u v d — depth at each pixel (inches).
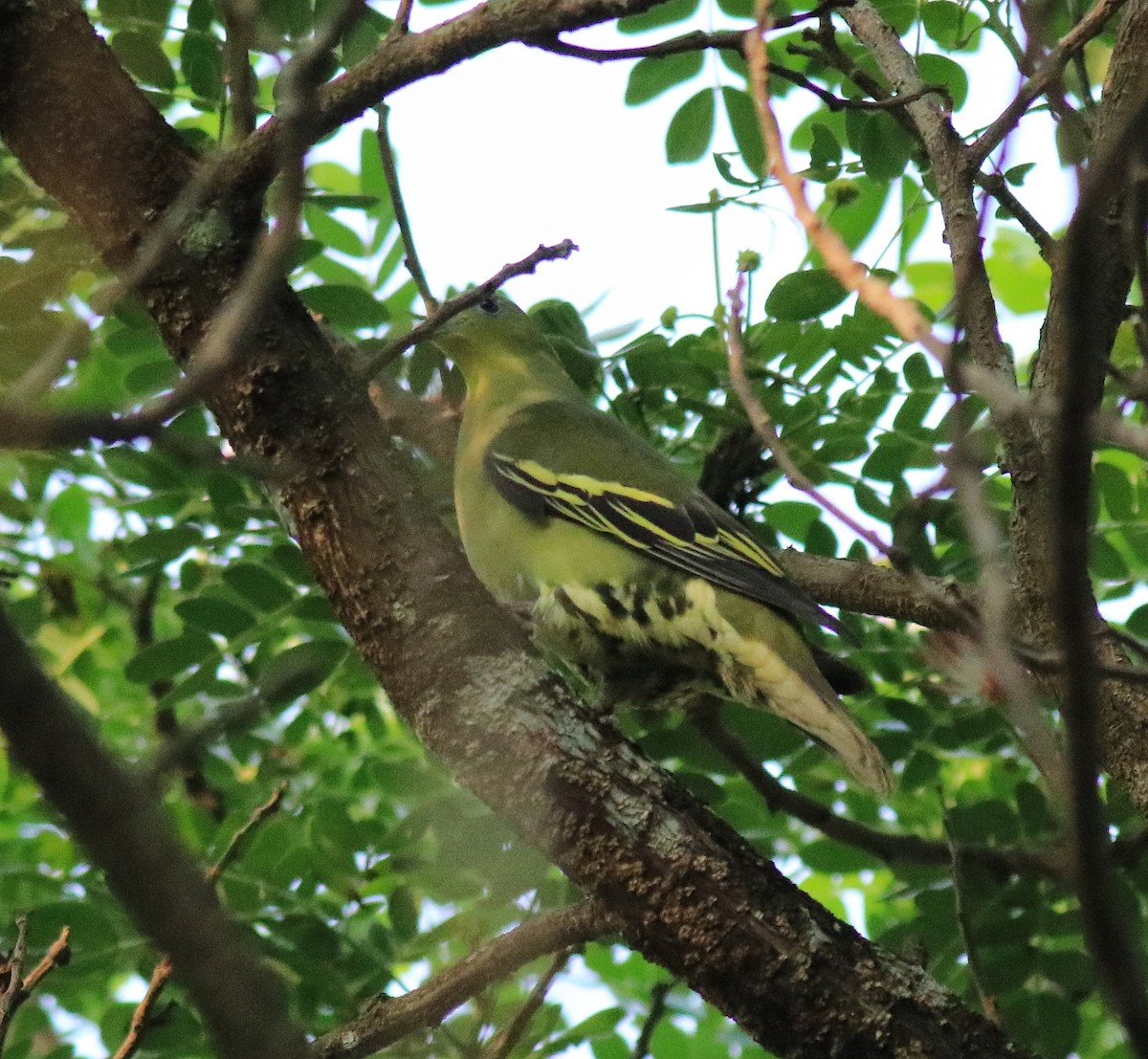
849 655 478.0
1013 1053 302.0
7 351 379.2
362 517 319.6
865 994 303.1
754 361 449.1
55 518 517.0
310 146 228.1
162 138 335.0
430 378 512.7
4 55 332.8
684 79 457.1
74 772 155.3
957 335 251.8
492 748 312.3
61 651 523.8
